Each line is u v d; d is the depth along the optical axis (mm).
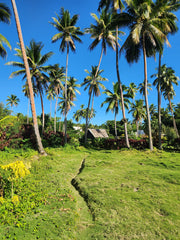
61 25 20891
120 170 9336
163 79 30328
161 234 3668
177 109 43219
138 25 14781
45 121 35438
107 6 18609
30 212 4516
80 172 9523
